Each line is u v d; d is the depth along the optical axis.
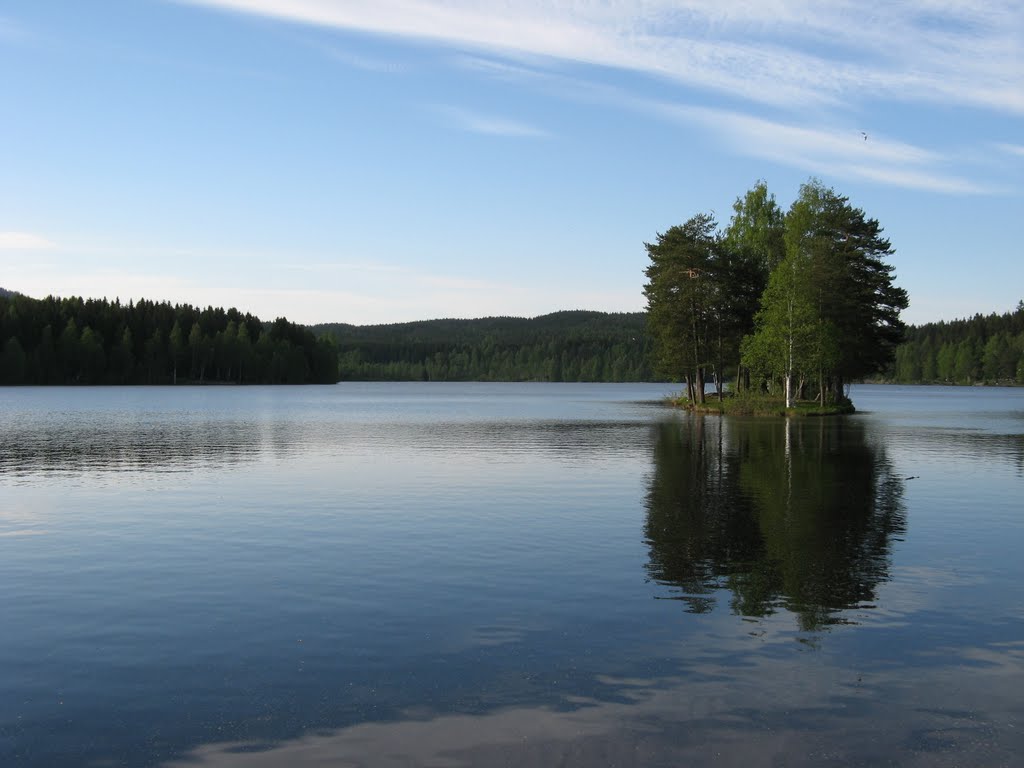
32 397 107.38
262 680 9.75
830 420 62.91
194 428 52.72
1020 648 10.81
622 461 33.09
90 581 14.18
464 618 12.03
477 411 81.06
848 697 9.28
